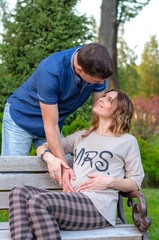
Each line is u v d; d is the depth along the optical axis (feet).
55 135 9.62
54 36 25.85
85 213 8.66
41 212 8.11
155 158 22.00
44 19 25.79
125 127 9.64
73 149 10.06
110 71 8.88
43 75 9.38
